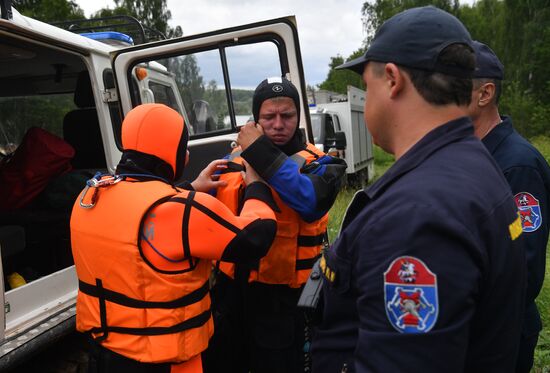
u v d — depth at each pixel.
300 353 1.81
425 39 0.90
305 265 1.76
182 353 1.40
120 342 1.42
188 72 2.62
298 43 2.31
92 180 1.49
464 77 0.90
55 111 3.45
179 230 1.36
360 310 0.85
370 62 0.99
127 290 1.39
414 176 0.87
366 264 0.84
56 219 2.69
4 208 2.62
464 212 0.80
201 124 2.73
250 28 2.34
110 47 2.91
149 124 1.48
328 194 1.64
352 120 10.00
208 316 1.51
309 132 2.30
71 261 2.74
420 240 0.78
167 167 1.53
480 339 0.88
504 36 29.80
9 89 3.23
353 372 0.94
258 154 1.58
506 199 0.90
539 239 1.53
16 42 2.39
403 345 0.77
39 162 2.64
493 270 0.83
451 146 0.90
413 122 0.93
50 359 2.14
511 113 25.41
